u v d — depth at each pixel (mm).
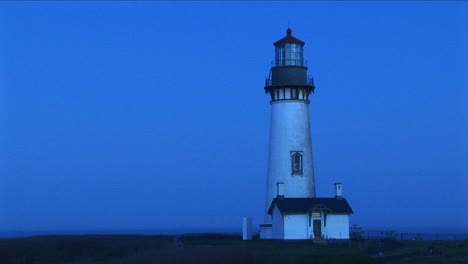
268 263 53000
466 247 69000
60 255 57156
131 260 51938
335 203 76062
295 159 80000
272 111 81750
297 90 80562
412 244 72000
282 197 77438
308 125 81250
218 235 80625
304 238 74438
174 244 62031
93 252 57656
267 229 78625
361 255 58438
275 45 82062
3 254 56875
